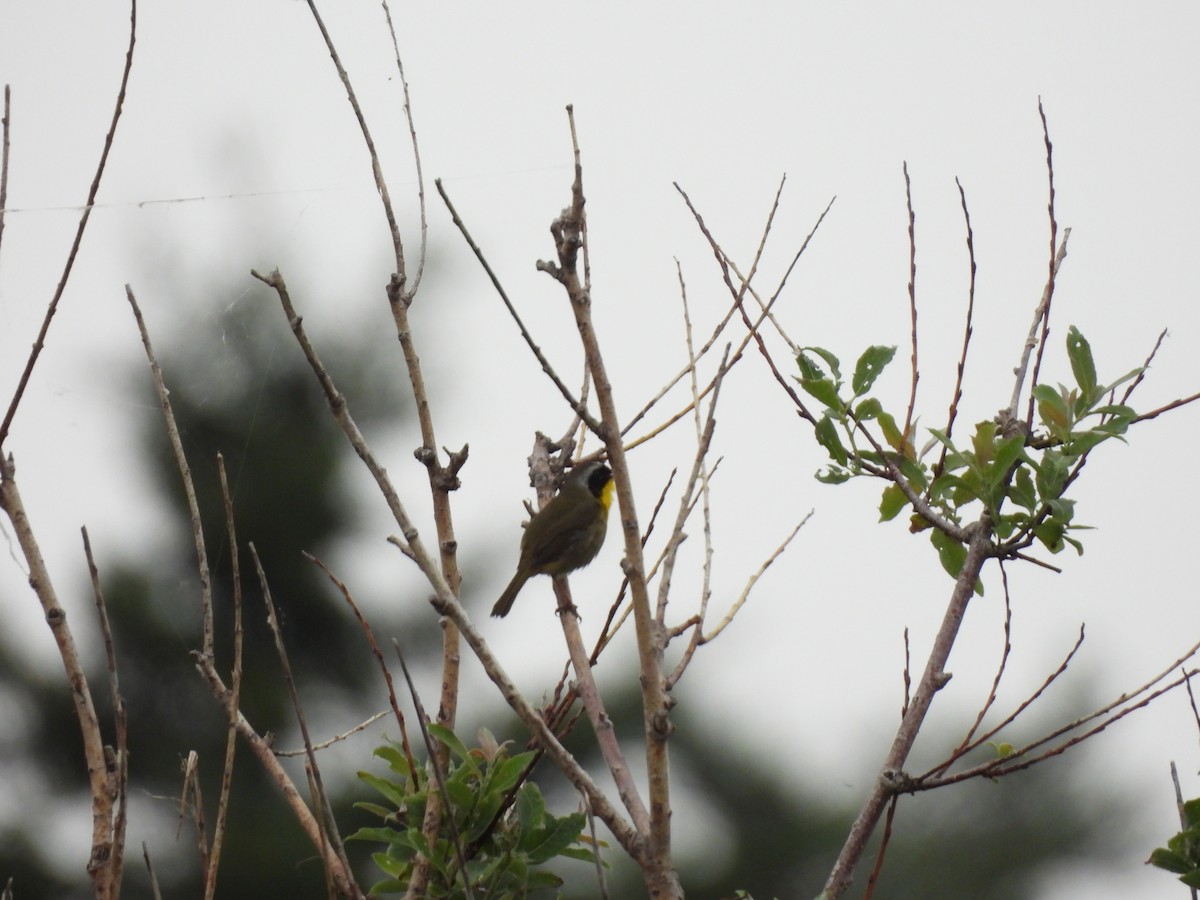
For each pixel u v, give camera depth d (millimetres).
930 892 15500
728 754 15797
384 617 16281
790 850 15641
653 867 4137
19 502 4520
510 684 4199
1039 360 5004
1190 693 4613
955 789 15938
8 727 15867
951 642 4625
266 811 15484
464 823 4855
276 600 16125
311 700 16203
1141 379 5137
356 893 4223
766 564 4684
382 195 5191
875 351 5297
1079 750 15555
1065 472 4867
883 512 5371
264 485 15930
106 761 4297
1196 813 4980
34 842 15680
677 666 4316
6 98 5004
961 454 4910
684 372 5457
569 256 4426
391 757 5152
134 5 4812
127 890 14945
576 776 4195
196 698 15875
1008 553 4824
